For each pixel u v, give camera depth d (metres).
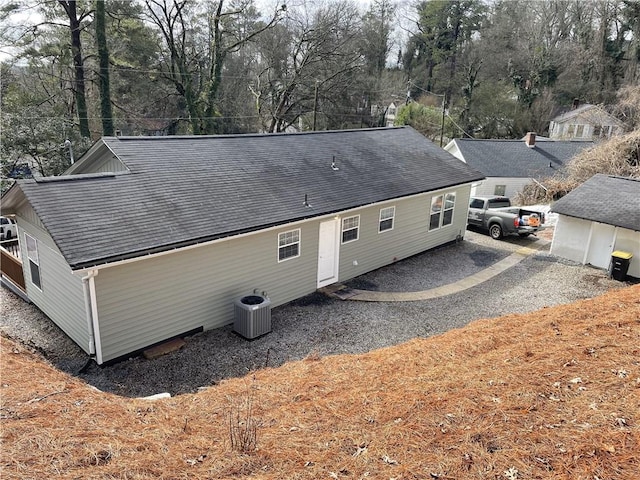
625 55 39.81
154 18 28.94
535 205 23.88
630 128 31.03
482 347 6.86
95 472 3.94
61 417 4.98
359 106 39.22
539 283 13.71
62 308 9.80
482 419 4.59
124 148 11.32
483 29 47.69
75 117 26.78
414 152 17.66
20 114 22.08
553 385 5.12
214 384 8.20
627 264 13.69
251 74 36.81
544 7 45.22
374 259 14.42
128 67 29.56
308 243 12.09
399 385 5.75
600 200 15.29
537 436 4.23
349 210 12.41
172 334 9.67
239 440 4.55
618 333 6.51
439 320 11.12
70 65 26.22
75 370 8.62
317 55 32.25
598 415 4.46
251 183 11.87
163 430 4.91
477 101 41.06
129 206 9.49
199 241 9.30
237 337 10.05
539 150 29.56
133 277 8.77
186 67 31.02
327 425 4.93
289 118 35.25
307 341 9.95
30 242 10.73
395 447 4.31
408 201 15.01
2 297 12.05
